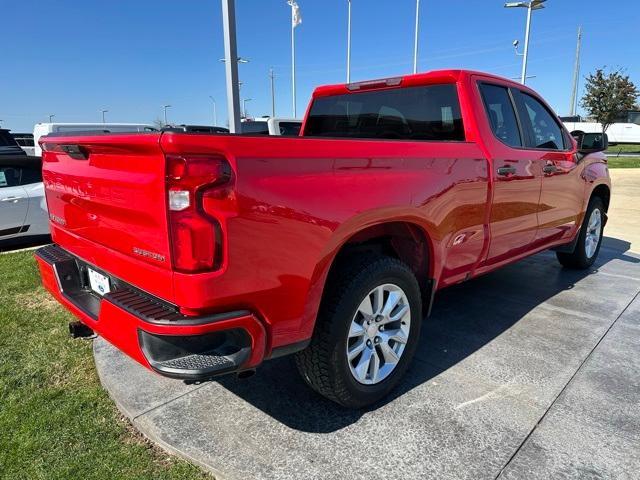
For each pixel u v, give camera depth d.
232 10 7.36
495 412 2.78
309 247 2.26
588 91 39.34
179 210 1.93
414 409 2.81
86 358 3.41
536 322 4.11
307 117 4.73
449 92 3.59
